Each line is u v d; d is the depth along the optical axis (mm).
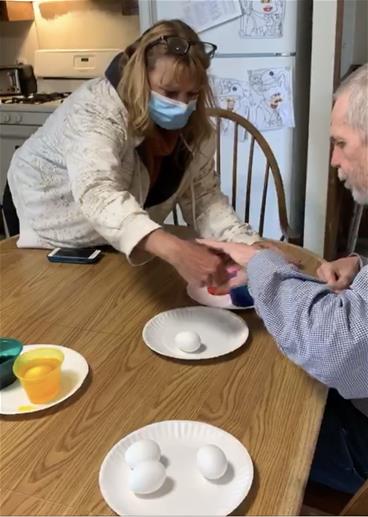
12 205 1894
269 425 911
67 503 772
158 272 1446
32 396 955
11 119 3266
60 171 1512
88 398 980
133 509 760
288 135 2818
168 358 1090
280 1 2574
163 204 1603
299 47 2699
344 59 2926
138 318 1234
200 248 1170
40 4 3531
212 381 1026
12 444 878
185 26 1282
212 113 1668
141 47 1248
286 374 1044
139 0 2703
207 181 1600
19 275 1450
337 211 2592
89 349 1121
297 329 927
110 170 1277
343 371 900
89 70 3527
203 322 1210
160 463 807
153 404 963
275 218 2936
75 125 1343
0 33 3691
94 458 849
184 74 1227
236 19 2625
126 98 1304
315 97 2619
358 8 3340
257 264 1019
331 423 1247
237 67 2701
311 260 1496
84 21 3486
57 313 1258
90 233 1541
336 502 1158
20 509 763
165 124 1326
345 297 927
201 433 882
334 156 1074
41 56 3605
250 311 1263
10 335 1170
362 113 971
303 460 837
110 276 1433
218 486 795
